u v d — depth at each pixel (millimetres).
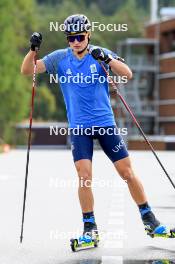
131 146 159625
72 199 29281
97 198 29750
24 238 18891
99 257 16078
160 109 170750
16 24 154125
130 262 15430
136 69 171500
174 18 166125
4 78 137750
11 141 174000
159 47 171750
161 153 99562
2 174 45531
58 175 44250
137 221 22281
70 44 16828
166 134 169250
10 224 21625
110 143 17000
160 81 171250
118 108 163125
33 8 162000
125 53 175500
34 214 24141
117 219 22828
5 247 17484
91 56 16938
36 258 16047
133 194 17156
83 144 17000
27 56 17094
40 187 35406
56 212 24719
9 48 137875
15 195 31141
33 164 59031
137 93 170125
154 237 18625
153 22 174750
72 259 15883
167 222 22000
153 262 15398
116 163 17062
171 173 47188
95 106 16938
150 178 42344
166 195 31219
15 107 141750
